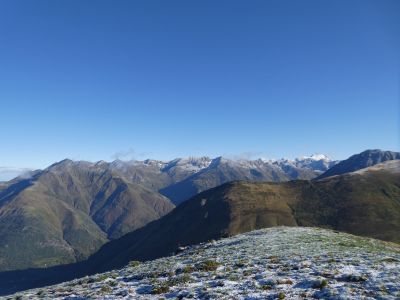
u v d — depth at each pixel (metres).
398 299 20.17
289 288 24.84
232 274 31.22
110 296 29.98
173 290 28.86
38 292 38.81
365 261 31.55
